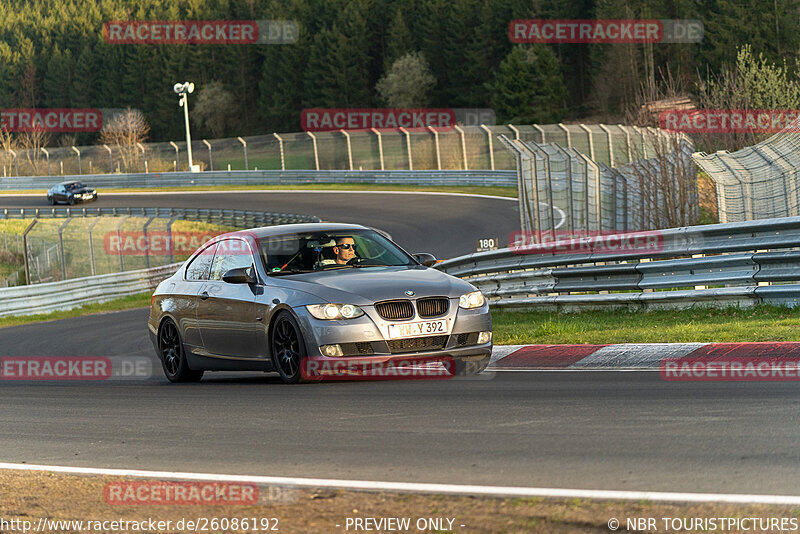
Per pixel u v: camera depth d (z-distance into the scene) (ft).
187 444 76.74
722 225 138.10
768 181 209.77
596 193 285.84
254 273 113.80
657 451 61.31
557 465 59.47
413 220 540.52
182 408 97.25
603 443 64.75
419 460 63.87
